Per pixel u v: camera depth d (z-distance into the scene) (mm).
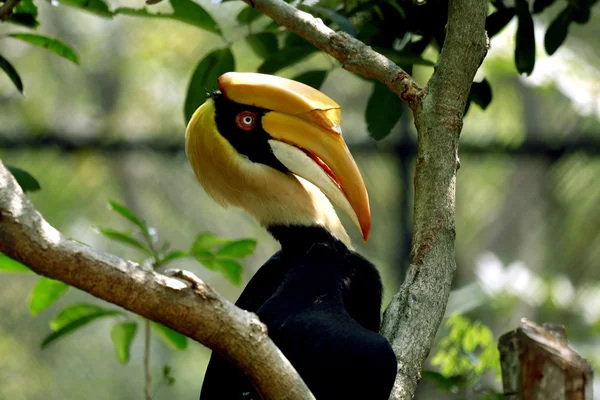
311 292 8438
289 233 9125
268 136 8719
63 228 21891
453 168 7609
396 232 17016
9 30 23969
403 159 16688
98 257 5527
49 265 5445
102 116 23609
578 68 17578
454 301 17109
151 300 5645
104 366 22078
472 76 7641
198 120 9148
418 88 7719
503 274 18484
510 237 21750
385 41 9664
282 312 8219
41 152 18125
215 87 10078
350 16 9820
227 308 5859
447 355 10648
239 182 9047
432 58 18562
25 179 9180
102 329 22281
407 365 7395
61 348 21812
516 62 10023
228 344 5898
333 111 8492
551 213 21141
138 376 22250
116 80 23969
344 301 8602
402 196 16703
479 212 22094
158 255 9539
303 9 9086
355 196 8281
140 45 24062
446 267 7551
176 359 22578
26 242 5383
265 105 8664
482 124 22469
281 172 9055
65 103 23688
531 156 16922
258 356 5953
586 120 18938
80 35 24141
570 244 20984
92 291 5570
